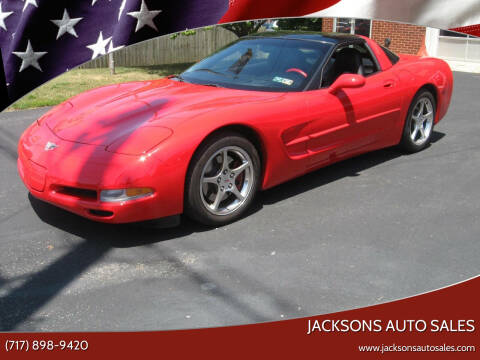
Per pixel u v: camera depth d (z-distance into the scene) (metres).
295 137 3.99
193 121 3.37
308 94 4.13
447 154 5.54
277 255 3.24
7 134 6.44
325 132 4.23
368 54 4.92
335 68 4.52
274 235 3.53
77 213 3.35
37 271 3.04
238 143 3.58
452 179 4.73
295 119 3.94
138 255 3.23
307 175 4.82
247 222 3.75
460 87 10.33
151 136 3.26
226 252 3.28
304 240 3.46
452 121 7.21
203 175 3.43
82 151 3.30
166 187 3.23
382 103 4.78
